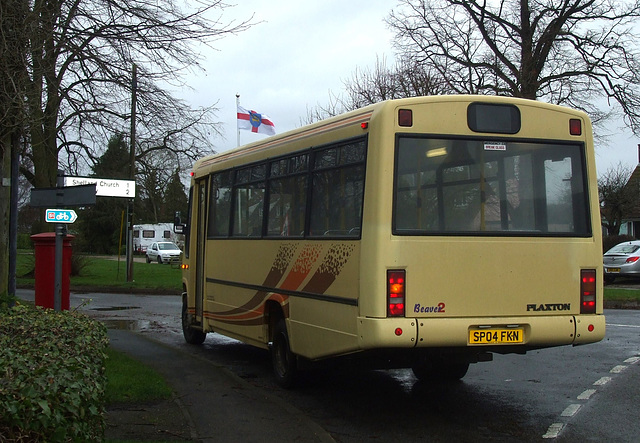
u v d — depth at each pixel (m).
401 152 6.94
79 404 4.10
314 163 8.20
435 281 6.85
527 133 7.37
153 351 11.57
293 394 8.64
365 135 7.19
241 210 10.38
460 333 6.84
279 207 9.06
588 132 7.62
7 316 6.57
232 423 6.98
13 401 3.57
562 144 7.51
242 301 10.18
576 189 7.52
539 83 27.92
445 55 29.94
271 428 6.80
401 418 7.39
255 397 8.14
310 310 8.03
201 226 12.52
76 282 28.70
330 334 7.54
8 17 8.41
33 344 5.32
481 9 29.06
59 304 8.42
